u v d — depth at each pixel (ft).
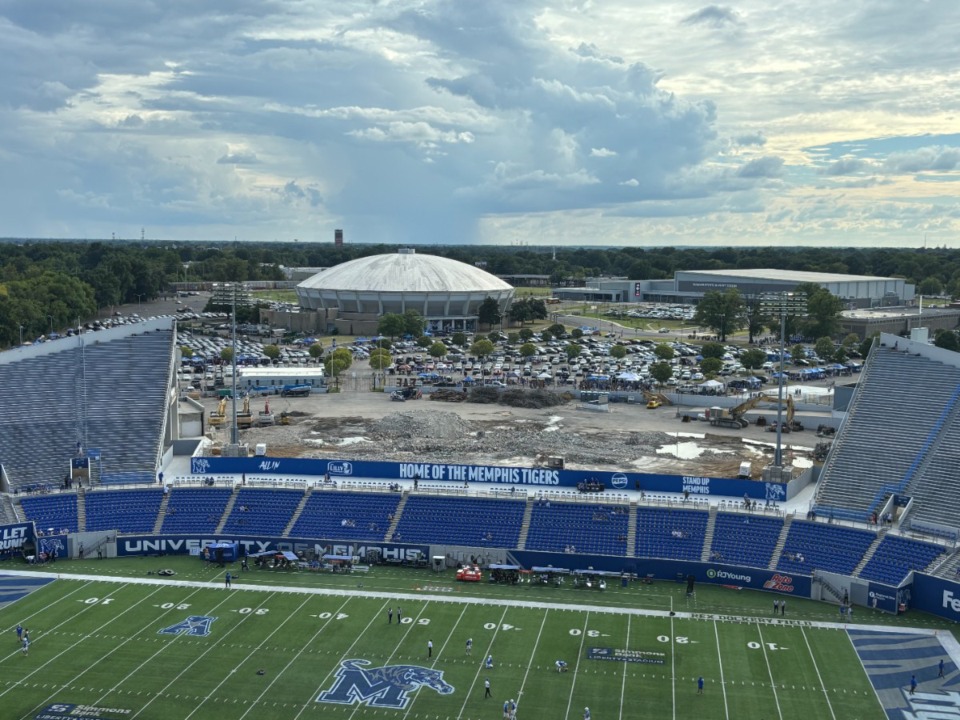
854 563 437.17
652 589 443.32
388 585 448.65
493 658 367.04
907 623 401.49
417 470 553.23
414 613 412.77
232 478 557.33
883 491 493.36
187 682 344.69
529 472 540.11
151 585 446.19
